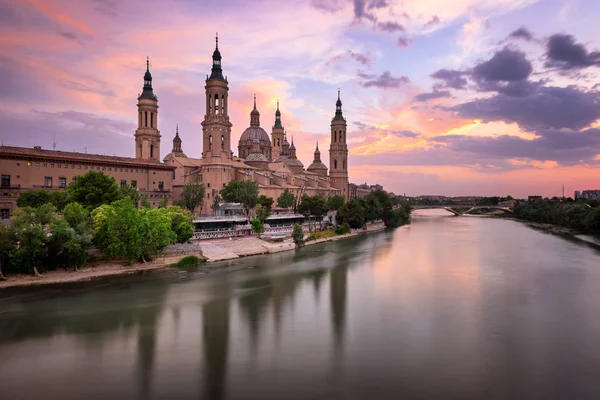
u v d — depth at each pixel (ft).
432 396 116.67
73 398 113.80
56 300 200.44
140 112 537.24
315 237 442.50
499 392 119.24
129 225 264.52
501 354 144.25
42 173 382.83
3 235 226.99
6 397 113.91
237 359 138.00
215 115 506.89
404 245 419.33
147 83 545.85
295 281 247.91
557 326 171.83
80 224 254.27
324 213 510.17
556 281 251.60
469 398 116.06
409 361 138.10
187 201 430.61
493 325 172.24
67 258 250.98
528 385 123.44
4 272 232.73
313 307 195.11
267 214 437.99
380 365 134.82
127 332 160.86
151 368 131.03
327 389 119.55
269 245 374.63
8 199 359.46
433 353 144.36
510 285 240.53
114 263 273.95
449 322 175.52
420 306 198.08
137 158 500.33
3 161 358.02
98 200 329.31
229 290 224.74
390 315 184.03
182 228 310.24
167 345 148.77
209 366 132.87
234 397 114.83
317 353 143.43
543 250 388.16
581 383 124.98
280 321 175.22
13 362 134.82
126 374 127.24
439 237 505.25
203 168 510.58
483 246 416.05
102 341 151.94
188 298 208.03
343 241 451.53
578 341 156.25
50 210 248.93
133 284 233.76
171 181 500.74
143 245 271.90
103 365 132.87
